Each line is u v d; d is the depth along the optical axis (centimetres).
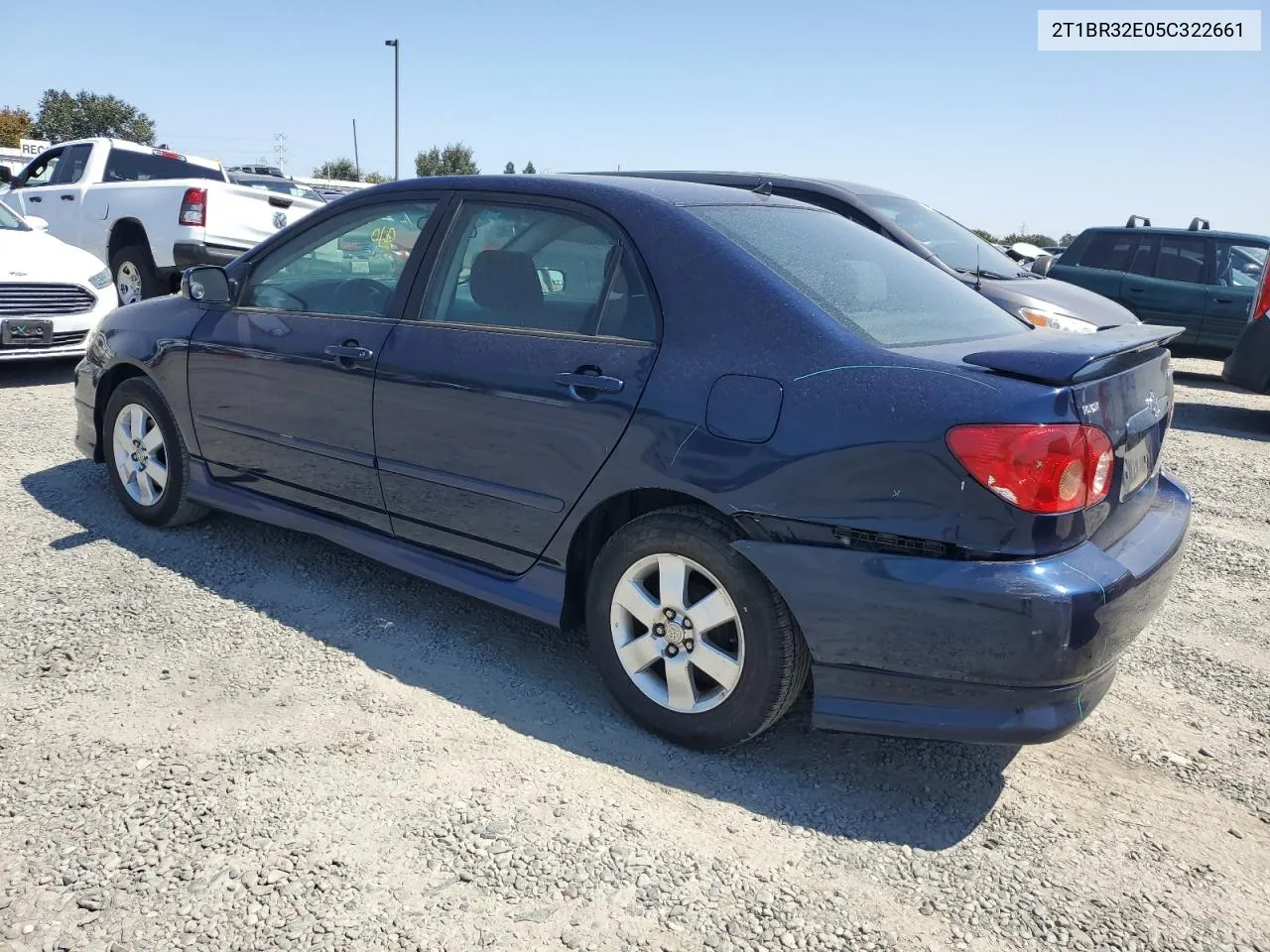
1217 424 889
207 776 271
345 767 280
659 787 282
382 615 382
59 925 216
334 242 392
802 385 270
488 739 300
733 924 229
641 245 310
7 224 838
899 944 226
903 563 254
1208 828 276
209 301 429
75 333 775
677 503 304
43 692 310
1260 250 1127
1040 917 237
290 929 218
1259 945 230
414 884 235
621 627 309
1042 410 247
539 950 217
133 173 1144
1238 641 403
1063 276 1217
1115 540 279
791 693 283
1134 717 338
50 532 449
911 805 281
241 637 356
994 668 250
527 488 321
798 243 328
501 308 337
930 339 296
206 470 434
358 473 371
